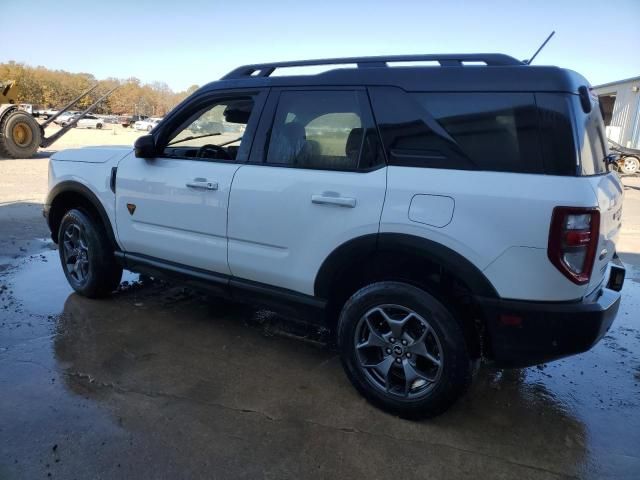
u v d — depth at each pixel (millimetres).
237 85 3383
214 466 2359
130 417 2709
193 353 3494
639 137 18625
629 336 4066
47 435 2533
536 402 3029
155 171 3680
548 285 2354
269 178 3086
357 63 2986
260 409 2836
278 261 3111
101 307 4262
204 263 3512
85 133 38531
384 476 2336
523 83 2430
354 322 2834
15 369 3166
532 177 2369
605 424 2818
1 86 17766
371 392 2842
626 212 9898
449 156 2557
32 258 5645
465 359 2574
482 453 2523
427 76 2664
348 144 2861
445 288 2689
